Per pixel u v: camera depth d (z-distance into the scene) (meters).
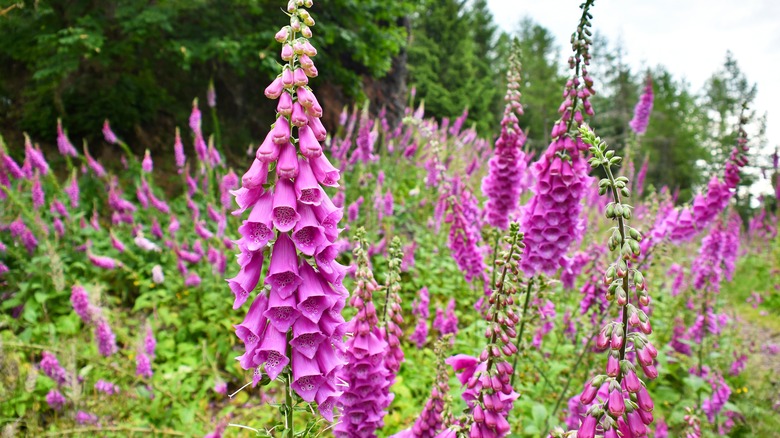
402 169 11.27
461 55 35.28
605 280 1.86
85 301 4.58
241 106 11.90
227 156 11.22
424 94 31.45
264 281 2.14
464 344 5.23
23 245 6.69
